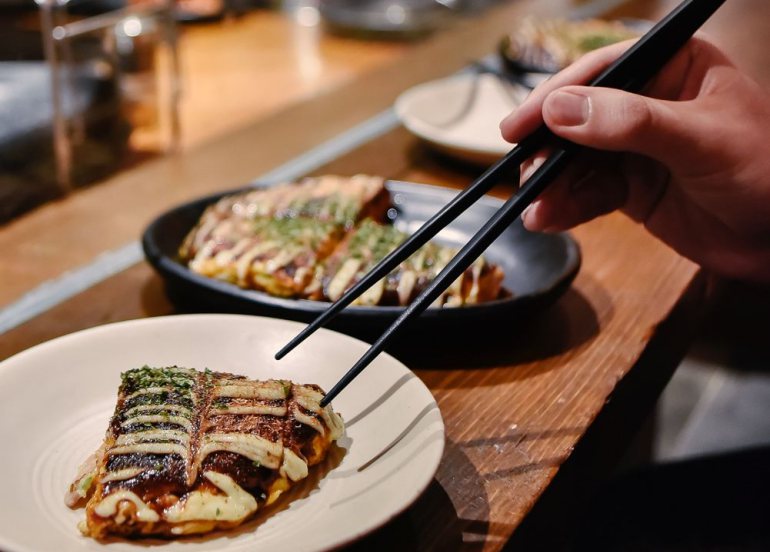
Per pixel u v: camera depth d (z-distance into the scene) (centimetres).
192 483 40
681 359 68
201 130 90
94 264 64
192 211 65
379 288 57
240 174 81
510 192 80
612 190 60
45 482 43
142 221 71
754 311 120
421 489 40
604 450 55
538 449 48
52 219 70
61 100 73
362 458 44
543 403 52
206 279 55
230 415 43
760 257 59
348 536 38
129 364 49
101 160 80
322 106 100
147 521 40
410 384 46
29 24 82
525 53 111
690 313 67
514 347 56
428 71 115
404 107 89
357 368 44
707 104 49
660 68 47
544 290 56
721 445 107
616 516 65
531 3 156
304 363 49
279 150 86
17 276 62
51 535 40
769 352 121
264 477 41
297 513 42
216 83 104
